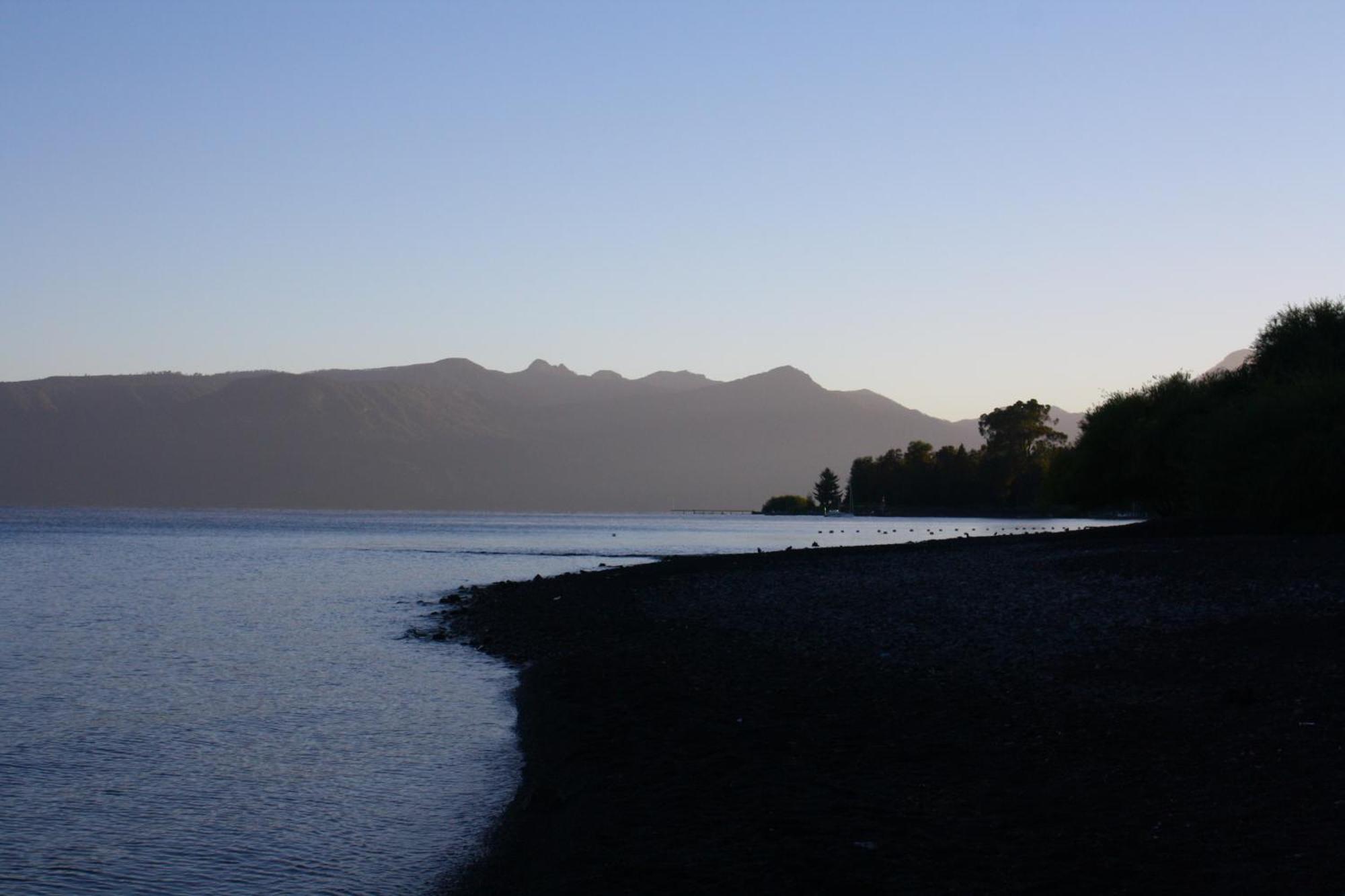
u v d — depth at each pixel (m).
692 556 88.00
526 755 19.78
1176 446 67.81
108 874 13.88
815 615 35.81
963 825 13.38
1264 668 21.39
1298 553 38.53
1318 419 50.88
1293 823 12.61
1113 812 13.57
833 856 12.41
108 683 28.28
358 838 15.26
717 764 16.88
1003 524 193.50
